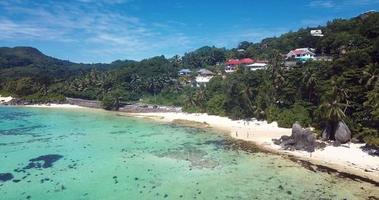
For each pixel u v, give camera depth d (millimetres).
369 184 44688
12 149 66438
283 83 91938
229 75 120000
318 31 181500
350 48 106062
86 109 135875
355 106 69062
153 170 52375
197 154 61281
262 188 44188
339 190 42906
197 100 115812
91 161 57625
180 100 132125
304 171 50469
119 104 134375
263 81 98625
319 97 79750
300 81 86750
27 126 93812
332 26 166000
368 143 57969
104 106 133750
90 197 42219
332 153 58406
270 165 53781
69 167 54344
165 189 44562
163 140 73688
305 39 175375
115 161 57469
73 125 95250
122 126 92938
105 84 163125
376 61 83875
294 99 88062
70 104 150250
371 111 62531
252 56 198375
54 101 152625
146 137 77188
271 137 73688
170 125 93562
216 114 104562
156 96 151125
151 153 62344
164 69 194625
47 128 90375
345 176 47812
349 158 55312
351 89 70812
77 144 70500
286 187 44281
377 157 55000
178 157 59438
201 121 97438
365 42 107562
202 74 176250
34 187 45594
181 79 169000
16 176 50031
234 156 59469
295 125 65375
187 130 85375
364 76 71188
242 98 95812
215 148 65625
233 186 45125
